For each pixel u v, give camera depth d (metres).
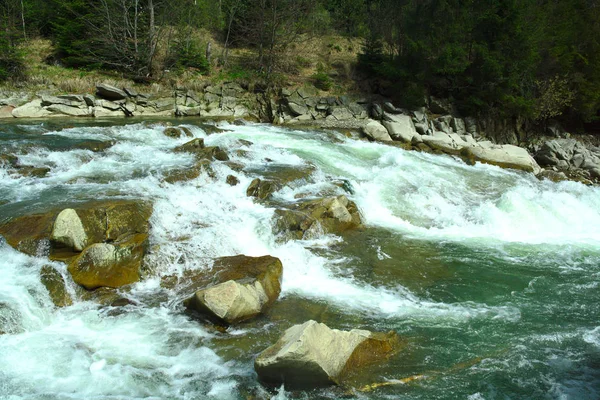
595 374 6.89
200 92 25.97
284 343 6.44
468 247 11.91
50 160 13.27
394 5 30.45
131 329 7.41
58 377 6.30
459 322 8.22
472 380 6.66
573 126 29.41
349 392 6.31
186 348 7.04
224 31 32.47
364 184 14.76
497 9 26.20
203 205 11.43
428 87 27.34
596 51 27.41
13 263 8.30
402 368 6.85
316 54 31.97
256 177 13.52
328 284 9.37
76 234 8.69
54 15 27.80
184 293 8.38
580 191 17.31
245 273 8.73
